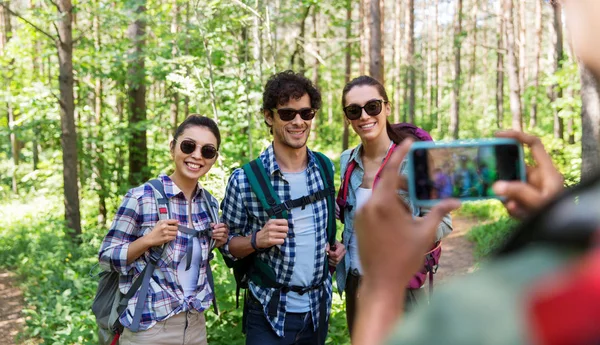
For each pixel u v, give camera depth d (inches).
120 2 356.5
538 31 818.8
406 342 11.7
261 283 117.2
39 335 221.8
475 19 1040.2
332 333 161.6
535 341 10.2
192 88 292.5
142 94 442.3
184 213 114.8
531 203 26.8
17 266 336.8
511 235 12.6
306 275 116.6
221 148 316.2
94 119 511.8
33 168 664.4
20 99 387.2
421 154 36.0
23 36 401.7
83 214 490.0
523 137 35.8
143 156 437.4
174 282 110.2
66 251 328.8
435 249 105.3
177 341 110.3
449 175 35.7
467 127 1111.0
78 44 423.5
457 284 12.0
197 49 340.8
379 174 115.0
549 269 10.9
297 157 119.3
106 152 462.6
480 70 1438.2
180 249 111.6
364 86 118.1
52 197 521.3
